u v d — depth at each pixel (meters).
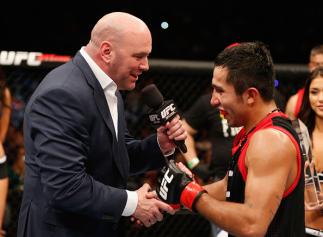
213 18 7.47
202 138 4.21
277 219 1.90
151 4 7.34
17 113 3.96
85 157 2.12
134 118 4.07
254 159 1.84
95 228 2.23
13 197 3.74
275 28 7.52
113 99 2.27
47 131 2.06
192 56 7.25
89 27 7.15
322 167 2.84
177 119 2.29
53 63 3.52
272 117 1.92
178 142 2.31
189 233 3.79
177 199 1.95
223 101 1.95
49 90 2.10
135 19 2.19
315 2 7.50
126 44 2.14
